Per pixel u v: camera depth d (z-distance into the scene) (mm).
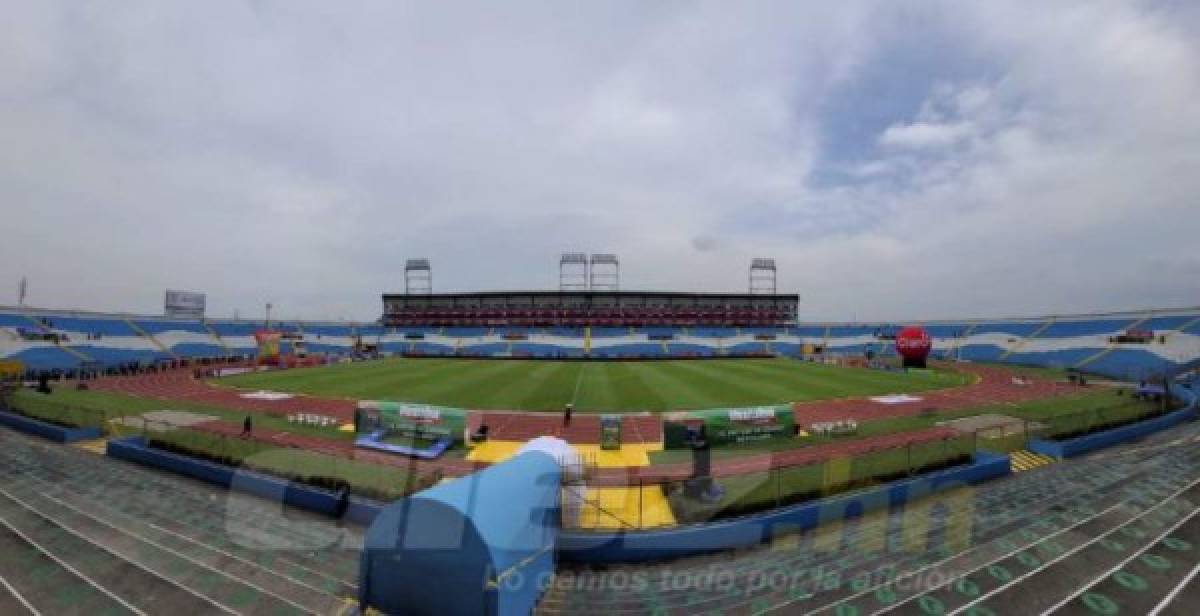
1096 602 11969
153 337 74625
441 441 24859
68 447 25156
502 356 78750
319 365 64938
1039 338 74875
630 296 104312
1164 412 30812
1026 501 18062
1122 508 17406
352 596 12414
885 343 91062
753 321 106062
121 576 13234
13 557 14133
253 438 25656
